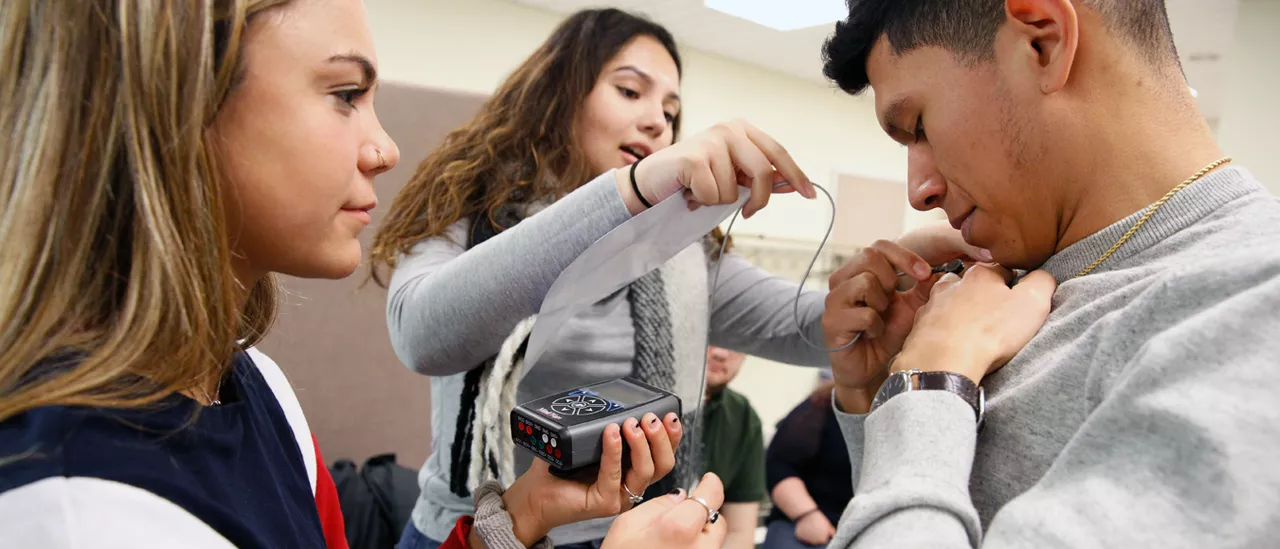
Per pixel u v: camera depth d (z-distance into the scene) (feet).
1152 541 1.27
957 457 1.57
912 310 2.65
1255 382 1.33
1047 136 1.80
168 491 1.32
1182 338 1.41
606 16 3.35
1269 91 8.20
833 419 6.16
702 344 3.26
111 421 1.29
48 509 1.15
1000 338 1.87
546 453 1.93
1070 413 1.69
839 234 9.82
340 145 1.58
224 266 1.46
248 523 1.47
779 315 3.40
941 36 1.85
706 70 10.37
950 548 1.34
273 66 1.47
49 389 1.26
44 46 1.29
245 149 1.47
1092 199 1.86
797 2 8.16
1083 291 1.84
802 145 11.46
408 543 3.29
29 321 1.33
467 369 2.66
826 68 2.22
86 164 1.32
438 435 3.13
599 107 3.25
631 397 2.07
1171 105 1.80
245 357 1.98
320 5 1.53
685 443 3.16
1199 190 1.72
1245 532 1.23
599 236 2.24
